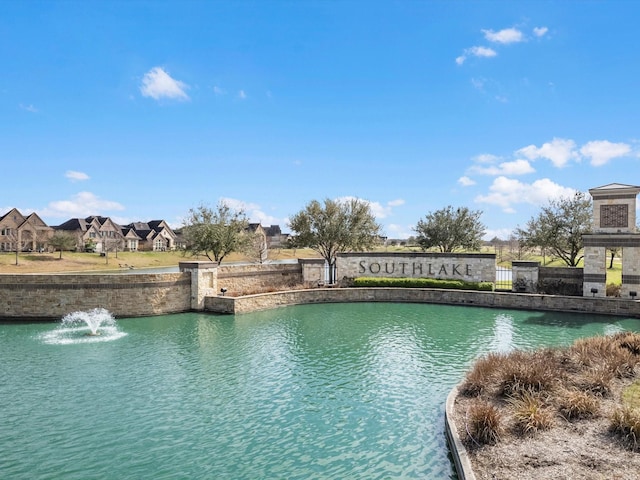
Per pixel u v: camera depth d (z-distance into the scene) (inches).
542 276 1284.4
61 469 377.1
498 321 1027.3
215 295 1198.3
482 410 391.5
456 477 359.3
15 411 499.5
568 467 319.6
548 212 1526.8
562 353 594.2
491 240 2854.3
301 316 1100.5
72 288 1043.3
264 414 490.9
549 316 1091.3
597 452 339.3
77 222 4028.1
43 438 434.3
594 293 1162.0
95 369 653.9
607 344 597.9
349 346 788.6
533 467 324.2
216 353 743.1
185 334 890.7
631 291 1114.1
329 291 1337.4
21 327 960.3
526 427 381.4
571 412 409.4
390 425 459.8
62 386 581.0
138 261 3228.3
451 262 1413.6
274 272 1451.8
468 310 1192.2
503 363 528.7
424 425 458.0
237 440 430.3
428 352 744.3
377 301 1355.8
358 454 400.8
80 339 845.8
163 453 405.1
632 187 1115.3
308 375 624.7
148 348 777.6
